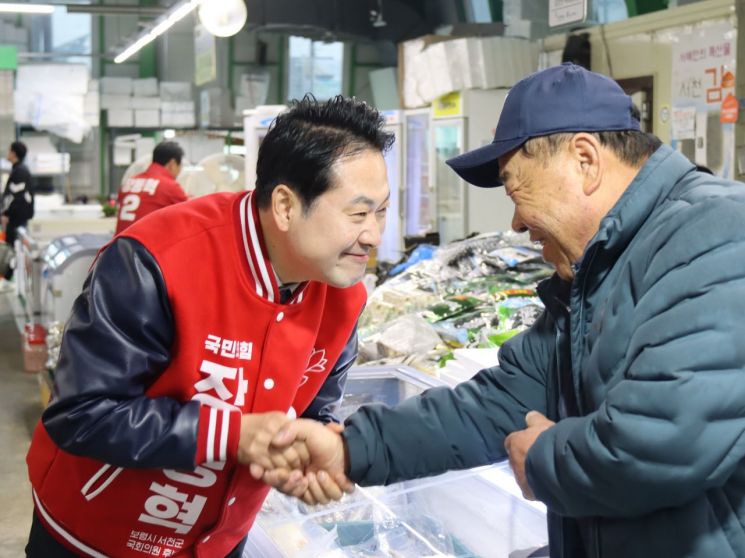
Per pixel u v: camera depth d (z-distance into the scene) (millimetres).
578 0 4703
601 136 1246
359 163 1262
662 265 1136
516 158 1278
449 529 1767
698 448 1057
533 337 1483
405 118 7906
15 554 3592
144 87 16062
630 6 6359
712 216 1116
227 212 1371
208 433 1293
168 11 8594
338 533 1725
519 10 7059
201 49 9477
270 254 1350
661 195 1208
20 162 10695
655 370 1078
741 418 1072
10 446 4879
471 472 1847
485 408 1483
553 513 1360
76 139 15422
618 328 1183
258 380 1395
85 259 5645
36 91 15047
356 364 2779
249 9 10523
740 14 3805
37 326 6480
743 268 1085
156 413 1293
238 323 1359
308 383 1521
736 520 1147
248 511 1565
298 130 1274
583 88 1243
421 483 1843
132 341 1311
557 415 1397
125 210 6641
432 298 3205
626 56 5188
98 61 16609
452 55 6879
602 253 1239
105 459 1298
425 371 2504
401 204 8062
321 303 1435
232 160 8625
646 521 1166
